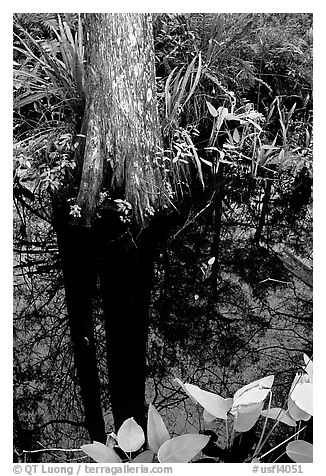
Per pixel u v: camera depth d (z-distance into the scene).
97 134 2.46
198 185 2.66
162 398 1.84
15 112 2.75
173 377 1.91
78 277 2.23
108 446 1.63
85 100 2.54
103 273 2.25
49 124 2.75
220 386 1.86
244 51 3.02
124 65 2.40
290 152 2.77
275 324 2.07
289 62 3.04
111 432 1.74
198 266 2.28
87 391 1.86
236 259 2.32
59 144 2.63
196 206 2.57
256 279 2.23
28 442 1.73
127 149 2.46
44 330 2.03
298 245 2.38
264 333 2.04
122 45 2.38
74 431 1.75
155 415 1.64
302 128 2.91
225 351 1.98
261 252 2.34
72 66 2.66
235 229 2.46
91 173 2.46
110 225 2.46
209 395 1.64
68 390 1.86
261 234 2.43
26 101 2.70
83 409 1.81
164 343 2.01
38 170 2.59
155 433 1.61
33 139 2.69
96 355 1.96
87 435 1.74
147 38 2.44
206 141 2.86
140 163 2.48
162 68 2.96
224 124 2.92
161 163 2.55
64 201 2.55
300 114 2.97
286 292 2.18
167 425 1.74
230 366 1.93
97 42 2.39
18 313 2.09
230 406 1.62
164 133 2.66
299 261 2.30
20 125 2.76
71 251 2.33
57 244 2.36
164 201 2.54
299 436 1.73
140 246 2.37
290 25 3.08
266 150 2.81
